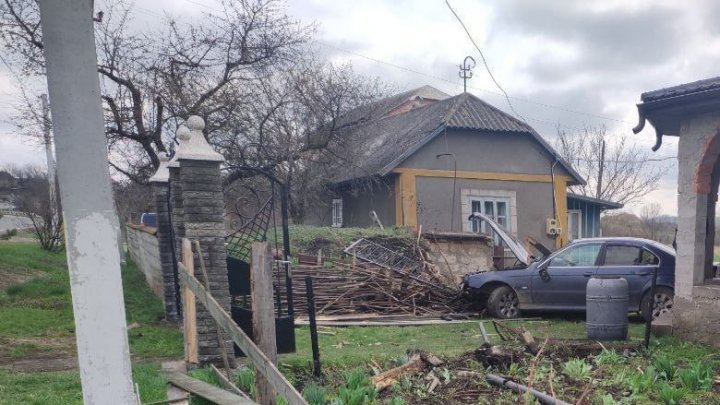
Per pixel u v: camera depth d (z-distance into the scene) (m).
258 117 19.86
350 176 22.81
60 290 13.91
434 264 16.39
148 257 14.85
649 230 36.41
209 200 7.51
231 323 4.99
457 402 6.52
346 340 10.24
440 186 22.03
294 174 21.36
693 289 9.39
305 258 14.98
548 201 23.59
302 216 22.62
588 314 9.33
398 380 7.08
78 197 3.26
